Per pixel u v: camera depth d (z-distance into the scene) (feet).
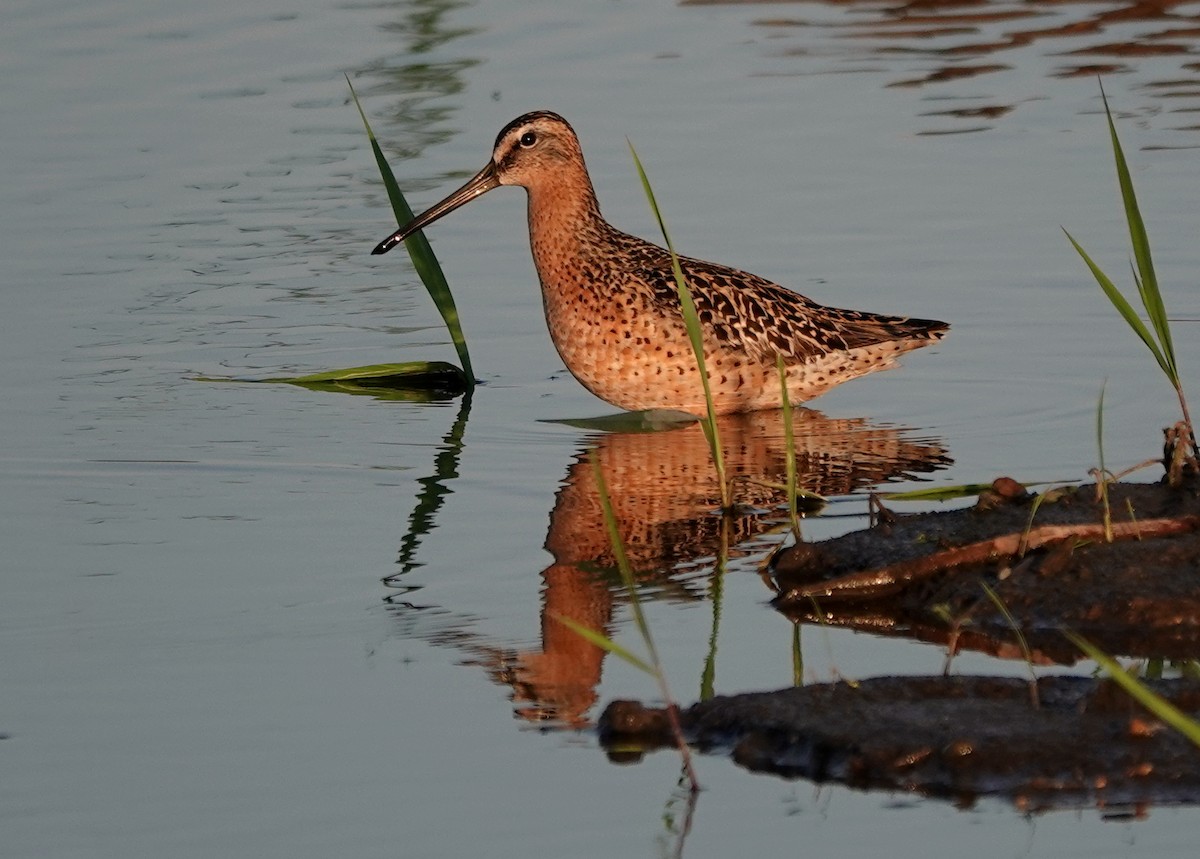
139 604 34.14
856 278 52.95
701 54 74.23
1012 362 48.21
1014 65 72.43
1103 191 58.13
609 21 78.79
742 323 46.83
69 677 31.04
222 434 44.50
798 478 41.06
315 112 67.77
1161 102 66.74
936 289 52.31
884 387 48.19
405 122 66.39
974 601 33.40
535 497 40.22
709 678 30.78
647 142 63.93
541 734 29.07
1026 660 31.27
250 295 54.19
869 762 27.27
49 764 28.09
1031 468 40.57
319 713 29.76
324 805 26.81
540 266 47.57
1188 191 57.47
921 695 29.19
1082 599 32.86
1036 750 27.22
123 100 68.80
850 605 33.99
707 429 39.86
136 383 48.06
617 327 46.29
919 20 79.46
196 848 25.66
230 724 29.35
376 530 38.09
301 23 78.02
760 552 36.81
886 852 25.30
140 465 42.19
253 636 32.71
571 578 35.47
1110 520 35.06
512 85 70.13
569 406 47.65
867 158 62.28
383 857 25.36
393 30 77.05
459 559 36.52
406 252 57.16
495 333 52.29
